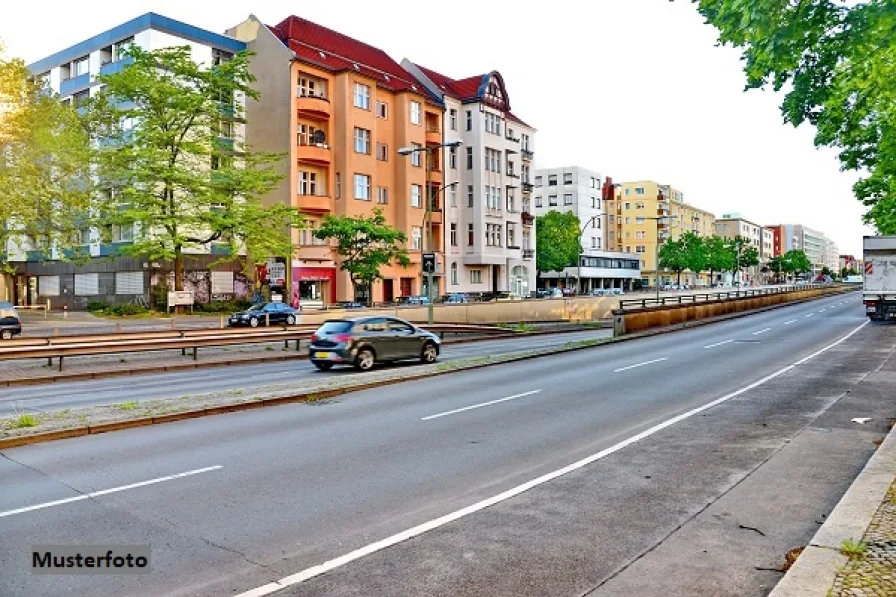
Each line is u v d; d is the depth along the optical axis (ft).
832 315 134.31
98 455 27.91
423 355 66.95
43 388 53.62
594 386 46.88
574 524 19.22
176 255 128.26
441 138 197.06
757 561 16.43
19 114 116.16
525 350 74.74
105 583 15.46
